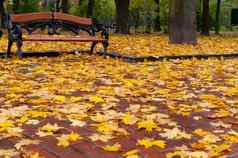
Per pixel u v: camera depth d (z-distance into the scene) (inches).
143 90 285.0
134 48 577.9
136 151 165.0
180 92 285.6
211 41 809.5
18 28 436.1
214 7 1808.6
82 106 234.1
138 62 439.2
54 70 369.7
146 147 172.7
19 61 416.2
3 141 177.3
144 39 800.3
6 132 188.4
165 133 190.7
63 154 164.2
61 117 213.9
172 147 173.9
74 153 165.6
